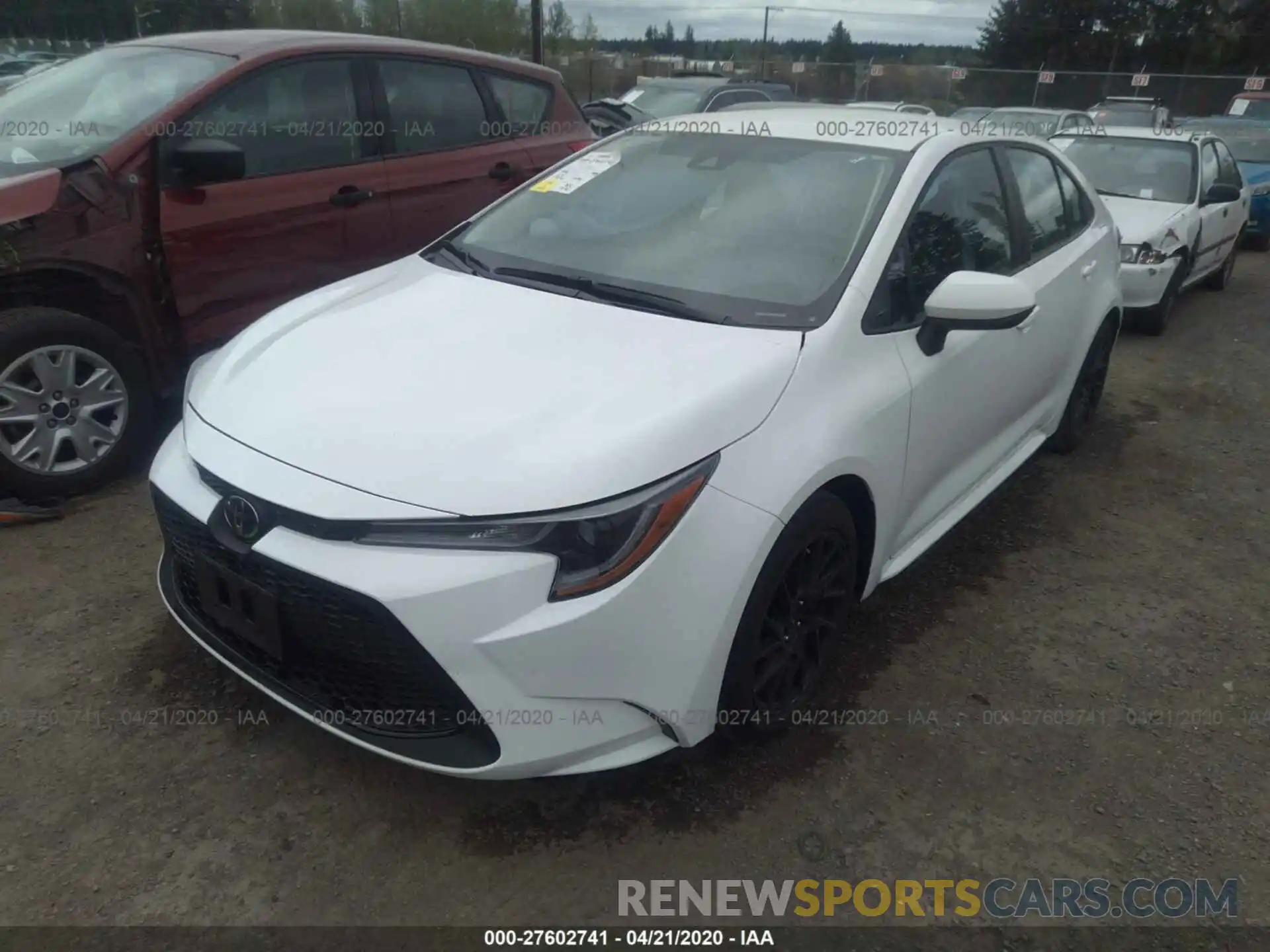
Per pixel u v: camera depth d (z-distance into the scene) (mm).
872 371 2732
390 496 2107
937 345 2967
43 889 2176
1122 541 4066
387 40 4980
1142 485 4641
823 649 2793
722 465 2270
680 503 2180
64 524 3652
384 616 2066
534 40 22656
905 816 2518
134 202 3811
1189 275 7746
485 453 2160
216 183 4105
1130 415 5605
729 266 2920
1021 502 4367
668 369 2436
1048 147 4246
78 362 3744
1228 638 3400
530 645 2066
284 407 2393
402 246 4930
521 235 3309
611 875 2297
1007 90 29094
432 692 2148
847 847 2414
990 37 41438
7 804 2391
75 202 3635
